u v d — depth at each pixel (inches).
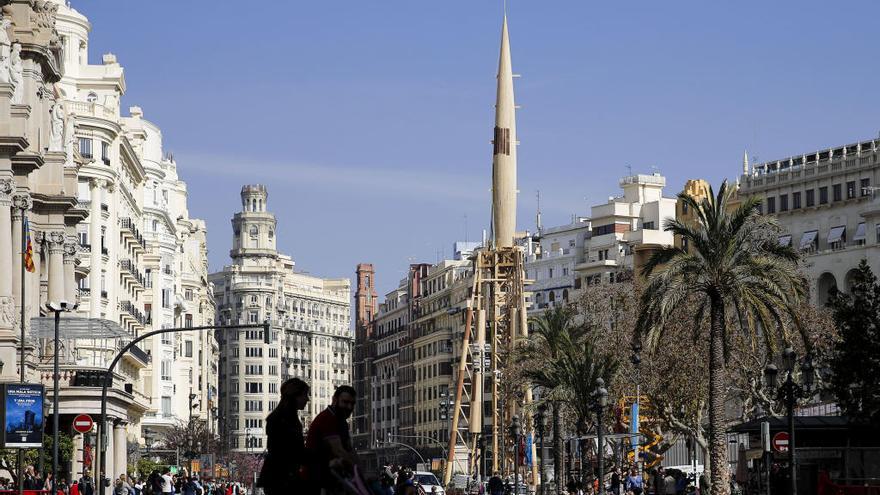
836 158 5713.6
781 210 5940.0
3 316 2957.7
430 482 4143.7
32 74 3312.0
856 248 5477.4
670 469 2637.8
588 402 3659.0
